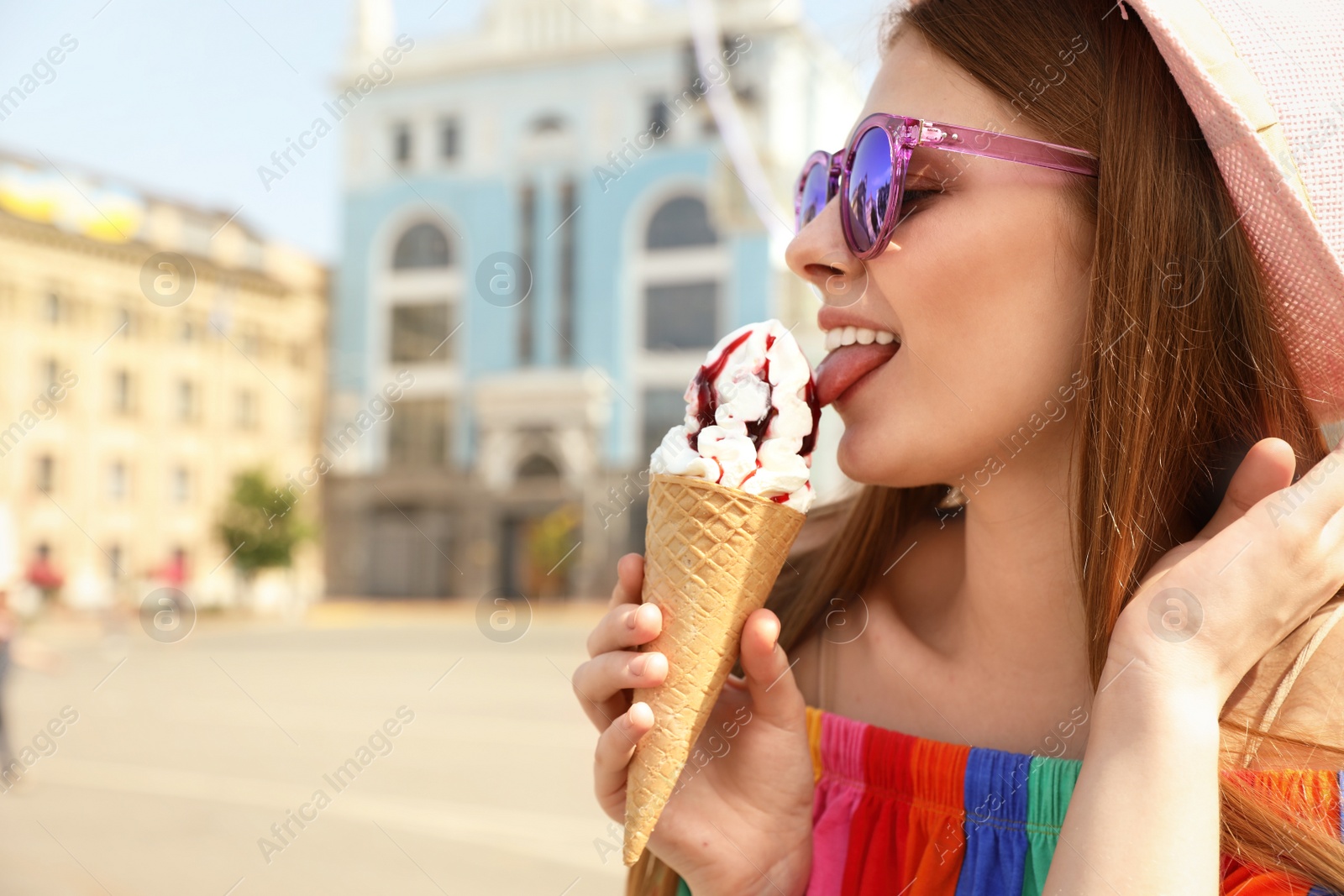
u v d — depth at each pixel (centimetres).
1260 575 85
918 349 99
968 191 98
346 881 405
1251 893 84
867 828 108
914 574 127
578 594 2741
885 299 101
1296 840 84
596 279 2855
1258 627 85
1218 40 90
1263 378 94
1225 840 87
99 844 471
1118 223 94
